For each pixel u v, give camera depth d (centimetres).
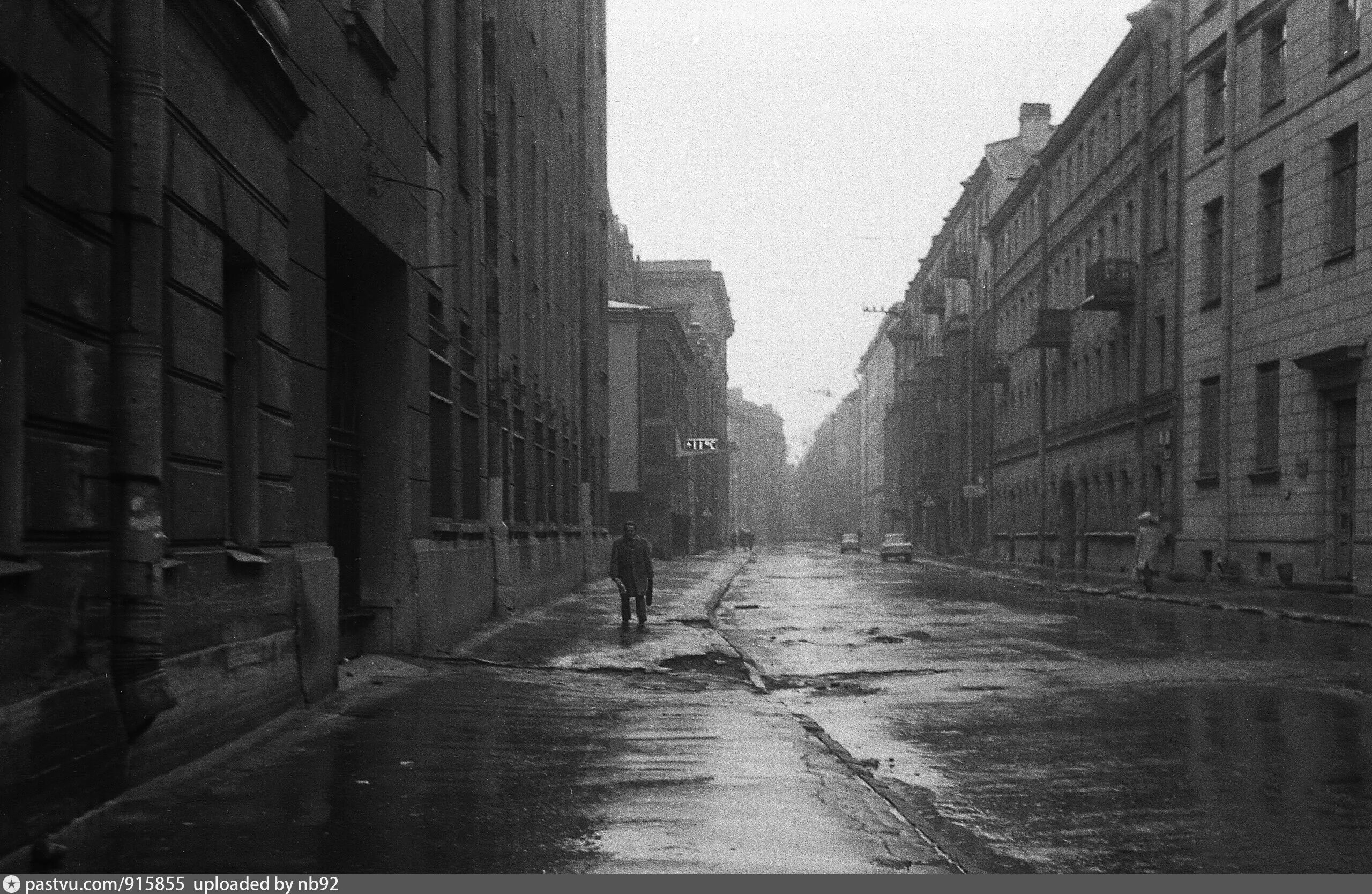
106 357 654
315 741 839
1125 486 3975
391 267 1411
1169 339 3541
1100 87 4266
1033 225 5575
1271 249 2864
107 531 648
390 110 1349
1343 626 1852
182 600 738
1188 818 666
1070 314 4722
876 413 13662
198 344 782
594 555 3519
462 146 1798
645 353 5984
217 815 614
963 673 1362
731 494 14188
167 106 728
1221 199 3127
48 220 596
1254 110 2916
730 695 1159
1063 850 603
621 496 5622
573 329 3297
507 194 2202
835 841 582
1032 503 5481
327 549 1080
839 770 770
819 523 17050
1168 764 817
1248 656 1469
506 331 2177
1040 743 914
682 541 7106
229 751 790
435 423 1608
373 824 604
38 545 577
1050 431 5097
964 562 5800
